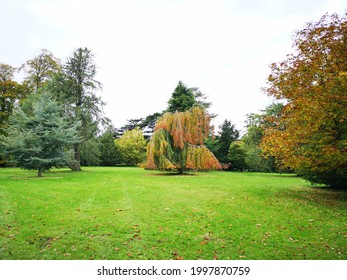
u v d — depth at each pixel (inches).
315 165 318.7
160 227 200.1
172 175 761.6
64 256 145.9
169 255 149.2
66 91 924.6
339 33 311.9
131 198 327.9
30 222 210.1
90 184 481.7
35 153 626.2
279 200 328.2
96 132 946.7
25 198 311.3
